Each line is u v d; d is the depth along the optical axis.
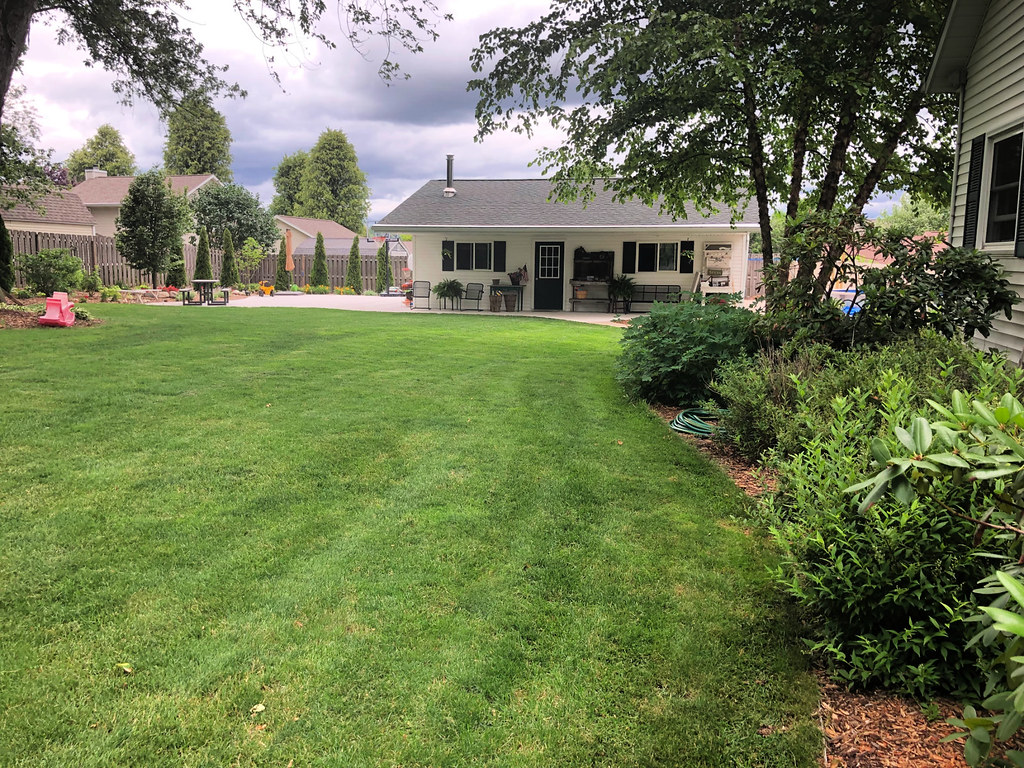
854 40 7.71
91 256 21.11
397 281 35.19
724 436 5.19
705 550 3.41
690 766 1.96
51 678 2.23
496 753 1.99
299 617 2.68
